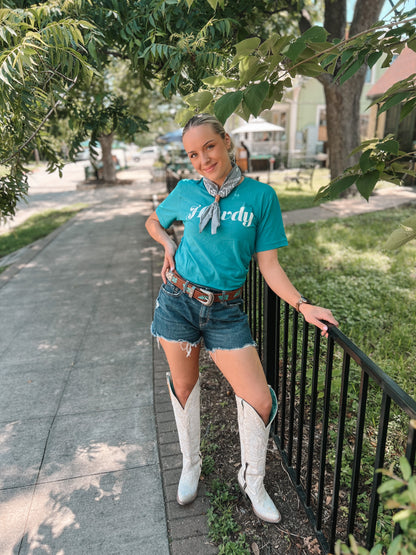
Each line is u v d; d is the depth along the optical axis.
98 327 4.36
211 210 1.66
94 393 3.19
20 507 2.18
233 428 2.67
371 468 2.30
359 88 9.59
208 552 1.88
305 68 1.71
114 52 4.13
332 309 4.24
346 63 1.80
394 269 5.34
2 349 3.97
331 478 2.27
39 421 2.88
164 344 1.87
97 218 11.57
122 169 33.66
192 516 2.07
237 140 20.91
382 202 10.02
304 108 21.19
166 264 1.94
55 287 5.69
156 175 22.56
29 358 3.78
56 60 2.29
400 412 2.74
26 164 3.35
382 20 1.62
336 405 2.84
